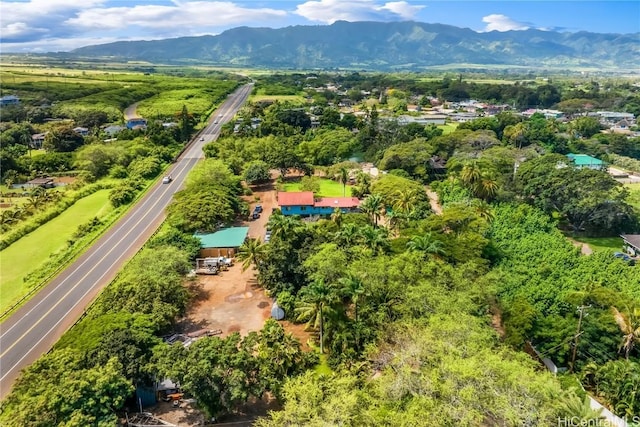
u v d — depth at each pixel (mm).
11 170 118688
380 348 47469
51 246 80000
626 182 117250
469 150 129125
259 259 64938
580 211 84250
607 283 60625
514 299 53781
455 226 74375
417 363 40000
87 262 73125
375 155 134625
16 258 75312
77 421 34344
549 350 48156
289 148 125938
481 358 37688
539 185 92312
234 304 62000
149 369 40781
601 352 46688
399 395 36531
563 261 67125
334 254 57281
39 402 35094
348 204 93625
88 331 45312
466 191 98438
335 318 50156
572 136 158375
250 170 115062
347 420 33562
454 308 46406
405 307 48875
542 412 32469
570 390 37219
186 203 83812
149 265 59688
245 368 40688
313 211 93312
